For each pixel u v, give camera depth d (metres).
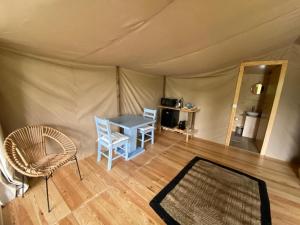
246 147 3.21
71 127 2.29
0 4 0.79
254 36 1.77
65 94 2.16
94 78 2.50
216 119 3.38
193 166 2.35
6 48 1.59
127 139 2.37
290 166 2.46
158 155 2.68
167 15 1.12
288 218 1.48
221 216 1.47
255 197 1.74
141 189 1.80
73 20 1.04
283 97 2.53
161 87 4.20
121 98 3.10
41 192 1.70
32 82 1.83
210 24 1.34
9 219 1.37
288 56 2.43
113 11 0.98
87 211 1.47
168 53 2.05
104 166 2.26
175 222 1.39
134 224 1.35
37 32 1.19
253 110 4.03
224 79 3.16
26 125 1.82
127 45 1.65
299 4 1.19
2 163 1.50
